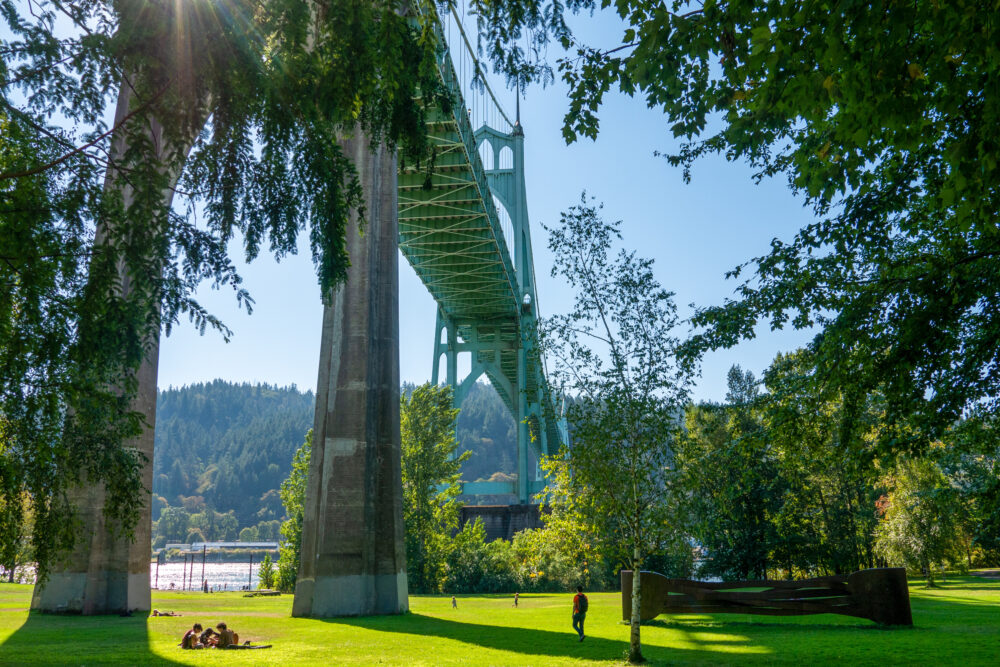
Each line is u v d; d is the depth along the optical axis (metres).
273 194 10.78
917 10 6.27
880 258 11.30
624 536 19.11
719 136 13.20
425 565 58.91
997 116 6.17
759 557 41.78
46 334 10.68
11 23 9.53
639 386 18.31
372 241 36.06
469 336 101.25
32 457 11.54
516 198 98.88
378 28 10.20
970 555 67.69
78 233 10.91
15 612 31.64
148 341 11.67
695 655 18.23
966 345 10.39
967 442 12.53
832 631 23.47
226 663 16.33
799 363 12.72
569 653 18.67
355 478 32.97
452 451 62.81
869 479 11.77
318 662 16.73
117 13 9.45
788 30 6.55
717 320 12.90
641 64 7.66
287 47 9.96
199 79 9.77
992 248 9.38
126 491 12.90
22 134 10.48
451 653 18.72
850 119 6.80
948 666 15.37
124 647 19.42
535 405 88.44
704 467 17.88
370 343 34.94
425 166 12.34
